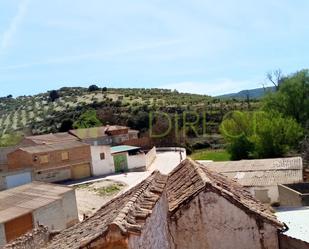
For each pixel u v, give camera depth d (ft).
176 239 38.40
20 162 197.16
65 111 454.40
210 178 42.29
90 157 212.43
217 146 288.30
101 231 19.60
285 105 229.25
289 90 229.25
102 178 202.59
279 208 50.47
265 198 115.65
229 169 129.80
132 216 21.59
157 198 26.89
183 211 38.27
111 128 299.58
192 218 38.27
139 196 26.37
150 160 234.58
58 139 267.39
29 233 59.36
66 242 24.56
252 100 385.91
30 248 57.93
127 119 364.38
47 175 199.11
